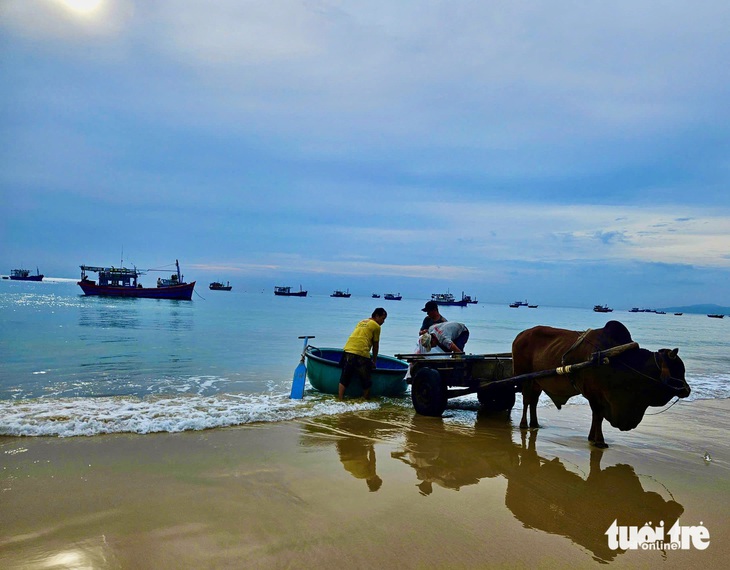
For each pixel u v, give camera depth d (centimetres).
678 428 796
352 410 855
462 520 412
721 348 2717
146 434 641
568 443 680
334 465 542
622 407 605
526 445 663
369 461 564
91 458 536
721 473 566
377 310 987
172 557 333
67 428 641
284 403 877
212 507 416
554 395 721
